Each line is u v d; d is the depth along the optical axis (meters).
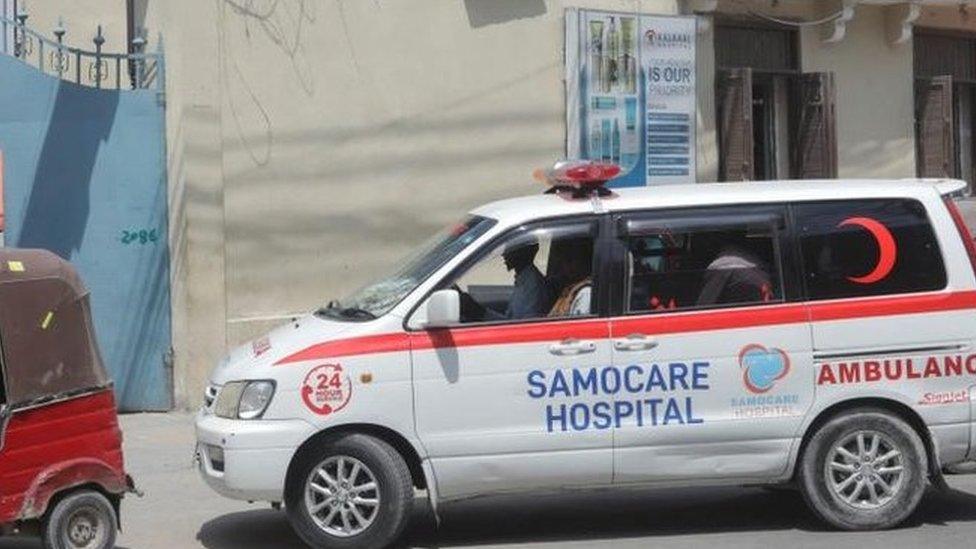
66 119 16.22
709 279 10.60
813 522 11.23
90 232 16.33
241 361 10.50
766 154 20.64
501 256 10.59
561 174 10.82
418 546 10.74
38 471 9.47
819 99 20.33
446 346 10.25
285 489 10.15
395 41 17.50
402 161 17.59
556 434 10.30
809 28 20.67
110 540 9.91
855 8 21.00
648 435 10.39
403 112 17.58
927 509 11.66
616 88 18.86
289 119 16.86
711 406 10.48
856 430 10.63
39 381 9.48
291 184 16.92
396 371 10.19
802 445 10.63
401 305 10.34
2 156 15.11
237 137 16.55
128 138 16.38
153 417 16.20
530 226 10.61
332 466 10.21
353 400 10.13
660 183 19.23
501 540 10.91
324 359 10.17
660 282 10.56
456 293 10.13
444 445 10.21
